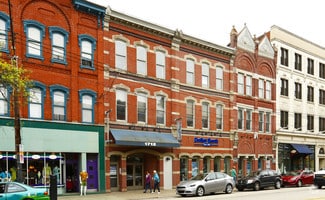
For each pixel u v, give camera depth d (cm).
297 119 4581
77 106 2553
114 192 2709
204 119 3444
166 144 2964
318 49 5016
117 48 2828
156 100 3069
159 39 3111
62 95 2492
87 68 2622
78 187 2555
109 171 2702
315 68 4931
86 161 2580
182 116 3241
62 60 2498
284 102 4372
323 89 5078
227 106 3656
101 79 2698
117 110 2802
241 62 3828
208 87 3481
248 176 3127
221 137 3572
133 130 2867
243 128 3816
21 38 2306
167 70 3164
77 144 2522
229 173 3616
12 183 1714
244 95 3831
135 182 2989
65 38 2523
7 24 2253
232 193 2739
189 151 3266
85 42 2633
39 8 2406
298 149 4384
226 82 3662
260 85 4059
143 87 2972
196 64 3400
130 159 2969
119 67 2828
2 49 2198
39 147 2333
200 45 3406
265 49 4131
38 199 1736
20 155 1833
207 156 3444
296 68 4606
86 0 2608
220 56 3619
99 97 2670
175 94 3191
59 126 2439
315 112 4884
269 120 4159
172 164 3133
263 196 2422
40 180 2347
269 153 4116
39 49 2394
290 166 4428
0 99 2192
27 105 2303
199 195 2506
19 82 1798
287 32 4491
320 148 4941
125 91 2864
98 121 2653
